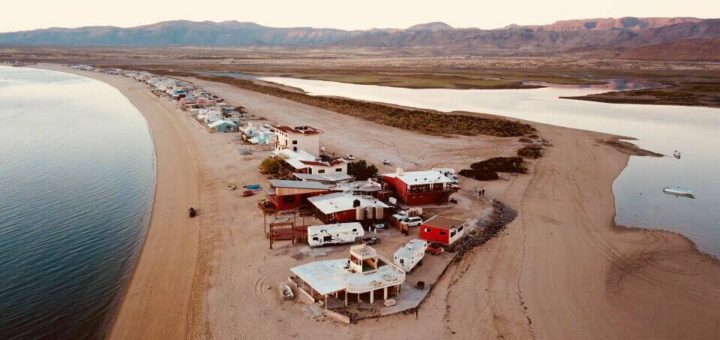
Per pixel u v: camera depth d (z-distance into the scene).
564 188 67.94
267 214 54.91
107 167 78.44
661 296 39.38
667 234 52.59
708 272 43.72
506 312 36.00
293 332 33.12
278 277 40.59
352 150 87.56
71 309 36.56
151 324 34.53
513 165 77.19
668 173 78.38
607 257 46.28
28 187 67.50
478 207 58.41
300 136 80.38
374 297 37.16
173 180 69.25
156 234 50.38
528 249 47.19
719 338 33.84
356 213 51.81
